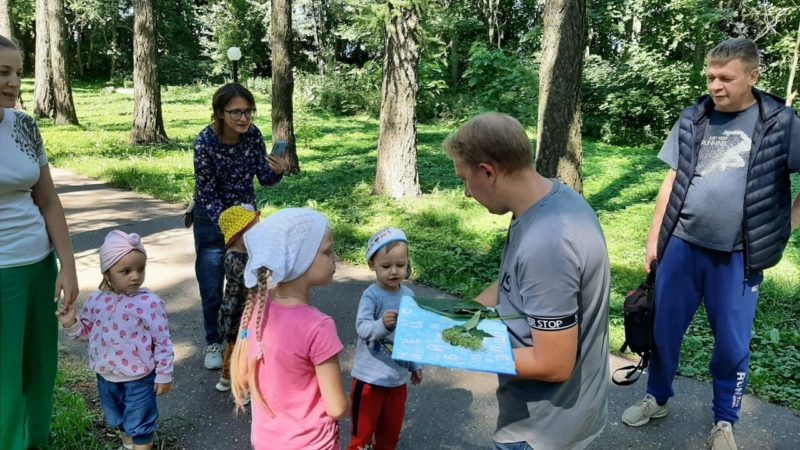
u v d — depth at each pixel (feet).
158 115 47.62
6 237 8.36
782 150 9.27
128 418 9.37
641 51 64.54
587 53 73.41
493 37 99.45
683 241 10.13
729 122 9.76
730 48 9.30
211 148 12.01
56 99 56.65
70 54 136.77
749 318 10.01
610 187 36.55
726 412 10.30
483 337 5.80
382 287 9.60
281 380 6.55
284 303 6.63
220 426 10.95
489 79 76.33
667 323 10.50
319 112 78.07
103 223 24.58
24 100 78.43
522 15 103.24
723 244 9.78
